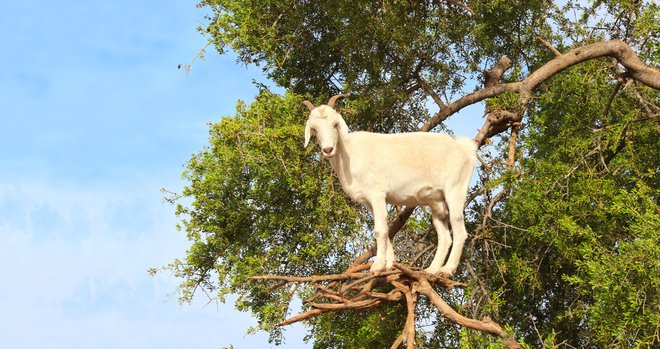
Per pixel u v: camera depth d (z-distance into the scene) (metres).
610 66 11.77
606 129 11.67
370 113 12.59
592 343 11.55
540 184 11.21
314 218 11.23
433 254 12.02
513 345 7.92
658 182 11.61
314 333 11.41
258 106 11.22
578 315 10.74
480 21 13.37
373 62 12.49
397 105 13.33
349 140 9.19
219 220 11.34
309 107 9.38
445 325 11.56
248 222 11.52
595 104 12.14
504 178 10.57
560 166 11.29
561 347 12.12
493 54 14.17
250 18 12.05
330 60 13.31
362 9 11.89
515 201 11.43
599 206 10.83
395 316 11.09
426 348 11.08
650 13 11.39
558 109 12.76
